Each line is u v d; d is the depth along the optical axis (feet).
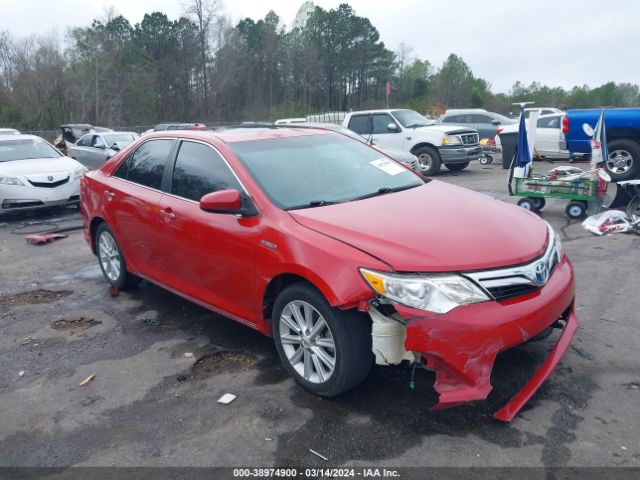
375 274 10.19
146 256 16.93
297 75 212.02
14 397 12.67
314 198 13.38
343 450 10.01
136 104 187.11
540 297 10.70
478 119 70.33
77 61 174.91
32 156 37.52
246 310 13.39
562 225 26.27
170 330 15.94
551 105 298.76
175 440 10.64
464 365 9.80
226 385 12.59
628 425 10.27
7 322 17.33
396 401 11.43
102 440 10.80
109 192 18.16
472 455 9.66
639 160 34.55
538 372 11.13
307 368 11.85
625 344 13.44
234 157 14.15
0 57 156.87
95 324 16.72
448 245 10.69
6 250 26.66
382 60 222.07
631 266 19.39
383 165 15.87
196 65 195.52
